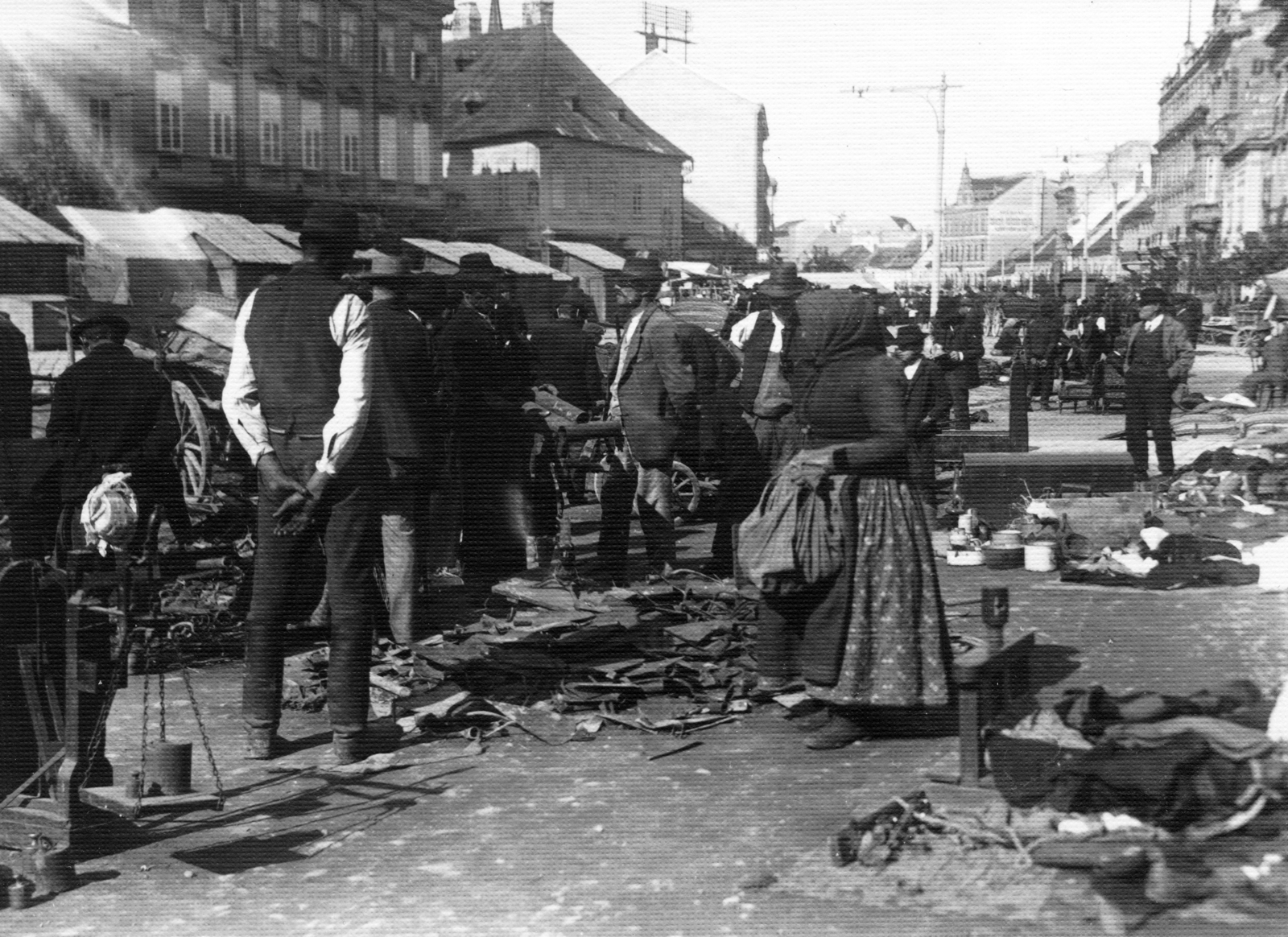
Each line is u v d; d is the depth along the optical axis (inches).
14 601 183.6
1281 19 2763.3
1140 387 543.5
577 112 2381.9
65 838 175.5
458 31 2484.0
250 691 224.2
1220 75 3467.0
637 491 362.0
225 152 1473.9
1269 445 549.6
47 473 225.9
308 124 1626.5
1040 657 274.1
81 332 315.0
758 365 356.8
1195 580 346.0
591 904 166.7
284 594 223.9
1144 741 186.4
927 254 6491.1
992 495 474.0
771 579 219.0
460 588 350.9
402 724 239.8
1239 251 2309.3
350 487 219.5
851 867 173.5
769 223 3309.5
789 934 156.1
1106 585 350.6
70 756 179.2
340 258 224.1
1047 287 1619.1
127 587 189.3
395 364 284.8
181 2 1405.0
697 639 278.2
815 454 223.9
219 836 190.9
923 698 219.9
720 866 176.9
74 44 1254.9
